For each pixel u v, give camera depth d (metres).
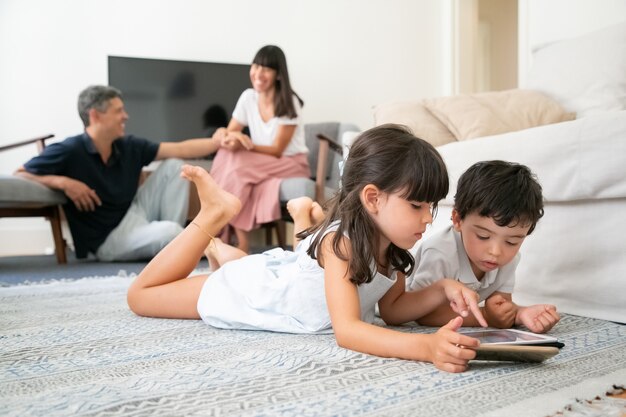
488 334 1.01
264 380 0.80
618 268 1.24
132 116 3.78
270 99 3.10
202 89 3.91
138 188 3.29
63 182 2.87
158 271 1.33
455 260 1.24
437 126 2.25
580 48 2.35
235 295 1.22
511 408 0.68
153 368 0.88
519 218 1.07
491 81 5.93
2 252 3.69
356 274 1.00
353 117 4.36
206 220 1.34
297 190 2.84
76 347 1.03
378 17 4.40
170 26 3.90
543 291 1.41
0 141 3.65
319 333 1.15
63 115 3.73
